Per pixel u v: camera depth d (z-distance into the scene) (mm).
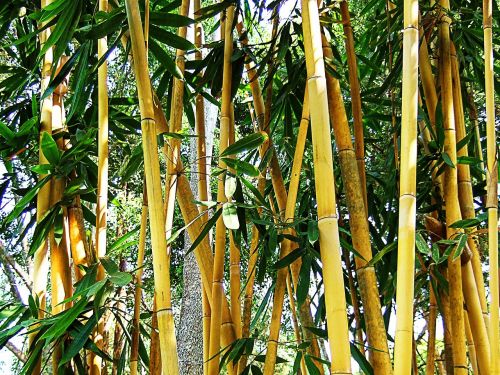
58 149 2459
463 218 2588
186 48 2492
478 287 2488
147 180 1969
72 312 2076
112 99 3010
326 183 2027
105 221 2387
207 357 2529
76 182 2471
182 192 2564
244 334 2508
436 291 2582
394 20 3236
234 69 2791
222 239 2436
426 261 2893
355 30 4883
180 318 6637
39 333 2297
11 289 5555
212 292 2406
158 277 1915
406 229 1919
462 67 3162
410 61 2016
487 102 2195
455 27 3035
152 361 2557
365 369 2311
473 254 2525
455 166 2471
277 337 2328
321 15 2777
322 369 2672
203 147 2830
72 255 2494
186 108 3275
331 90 2486
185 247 6828
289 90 2762
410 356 1847
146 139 1990
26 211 2918
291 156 3193
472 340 2607
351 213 2357
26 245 5828
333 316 1935
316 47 2111
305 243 2350
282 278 2375
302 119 2473
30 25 3205
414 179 1952
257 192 2414
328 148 2047
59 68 2736
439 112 2543
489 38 2244
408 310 1868
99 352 2281
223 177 2467
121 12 2256
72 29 2412
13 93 3131
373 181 3330
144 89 2027
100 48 2506
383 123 4586
